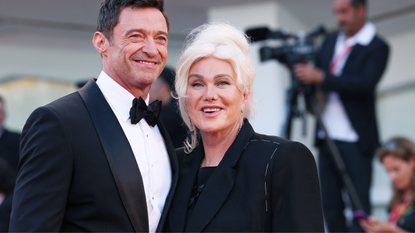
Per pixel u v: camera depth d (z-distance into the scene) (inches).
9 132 319.6
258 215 105.7
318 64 227.5
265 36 210.2
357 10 226.4
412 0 287.6
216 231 106.7
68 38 341.7
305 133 206.1
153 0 120.3
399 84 336.5
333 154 199.9
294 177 106.7
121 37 117.7
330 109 223.3
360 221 184.7
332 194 216.5
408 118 340.8
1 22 312.5
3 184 224.4
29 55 353.1
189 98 116.0
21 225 101.3
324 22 318.0
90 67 359.6
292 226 102.9
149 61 119.3
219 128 114.2
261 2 283.6
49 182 104.5
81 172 108.1
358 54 225.1
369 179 216.1
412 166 198.7
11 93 362.6
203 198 111.7
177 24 315.9
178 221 113.2
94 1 281.9
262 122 281.6
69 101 114.7
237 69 113.2
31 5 287.6
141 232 109.3
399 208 199.2
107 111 116.0
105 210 107.6
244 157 113.9
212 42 114.7
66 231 107.4
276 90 280.1
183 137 189.0
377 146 221.1
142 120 122.0
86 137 110.3
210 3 285.0
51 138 106.7
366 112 219.6
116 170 109.7
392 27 323.6
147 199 116.0
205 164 121.3
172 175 124.5
